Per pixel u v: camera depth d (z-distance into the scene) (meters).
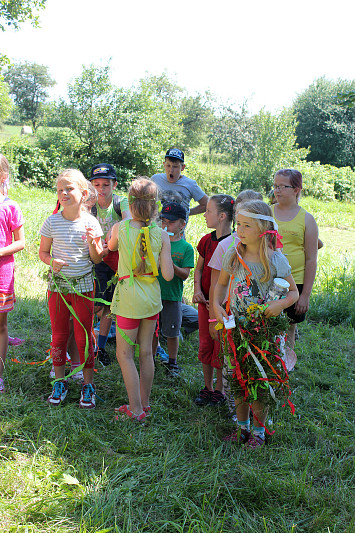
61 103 23.77
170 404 3.61
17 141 21.73
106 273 4.34
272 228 2.92
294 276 3.90
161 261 3.33
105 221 4.32
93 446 2.90
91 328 3.45
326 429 3.35
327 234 15.88
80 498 2.40
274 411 3.25
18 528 2.15
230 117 43.31
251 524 2.36
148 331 3.35
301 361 4.74
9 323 4.88
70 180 3.28
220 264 3.33
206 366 3.70
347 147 43.84
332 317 6.40
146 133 24.33
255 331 2.92
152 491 2.48
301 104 44.84
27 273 6.63
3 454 2.71
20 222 3.54
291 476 2.73
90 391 3.46
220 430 3.31
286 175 3.84
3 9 15.36
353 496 2.59
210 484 2.59
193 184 5.28
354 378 4.43
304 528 2.38
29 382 3.64
